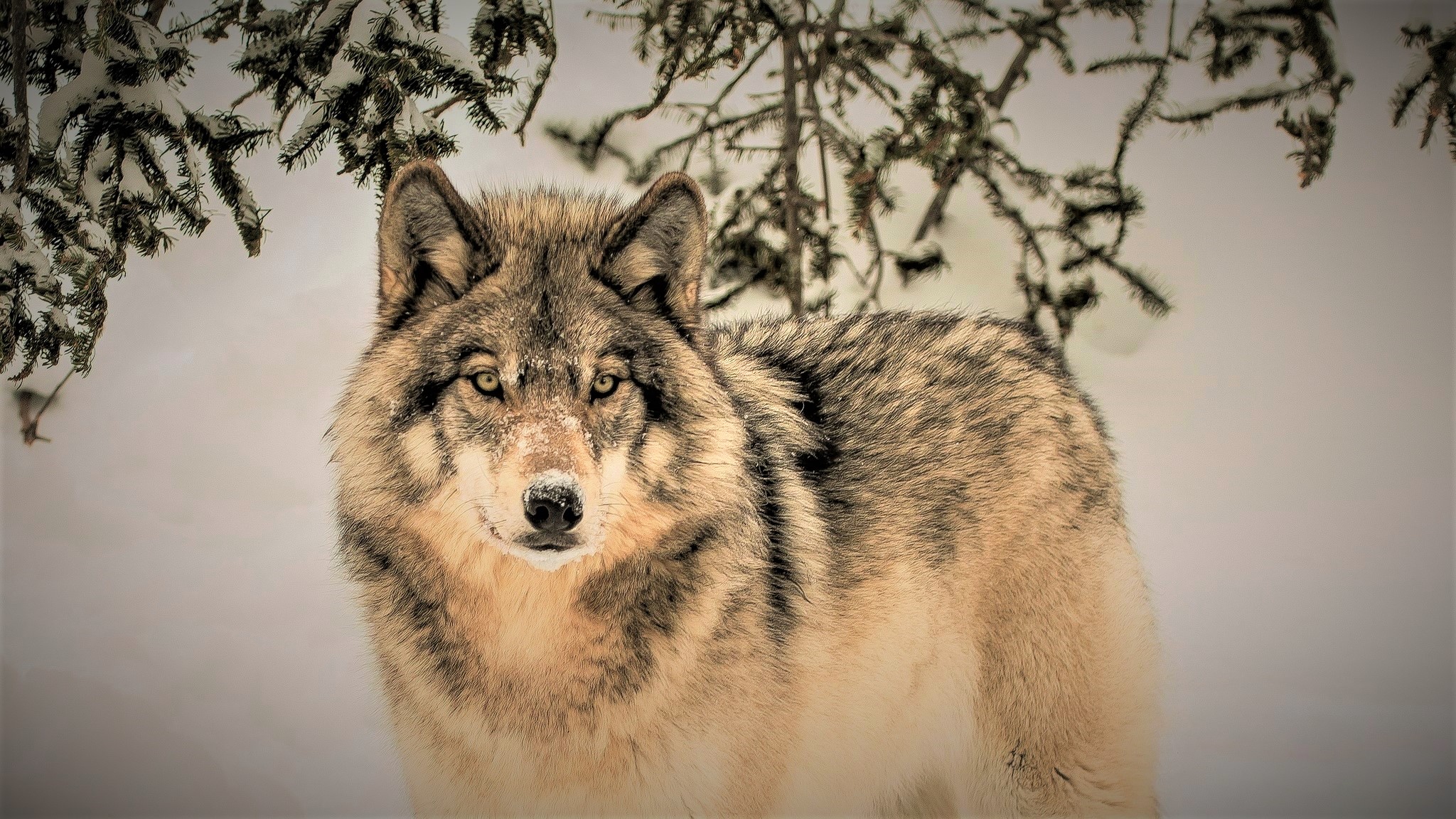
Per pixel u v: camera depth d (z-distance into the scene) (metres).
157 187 9.20
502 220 8.09
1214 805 10.59
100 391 16.16
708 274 13.88
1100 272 18.19
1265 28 11.55
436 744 7.82
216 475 15.09
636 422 7.50
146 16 10.39
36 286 9.53
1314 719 11.73
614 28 14.41
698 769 7.74
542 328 7.35
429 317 7.65
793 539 8.54
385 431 7.52
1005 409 9.92
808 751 8.48
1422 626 13.07
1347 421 16.56
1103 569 9.98
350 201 19.08
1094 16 13.77
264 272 17.92
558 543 6.83
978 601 9.41
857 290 16.56
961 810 9.86
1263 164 20.77
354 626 12.86
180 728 11.35
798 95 19.22
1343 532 14.55
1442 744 11.38
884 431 9.45
